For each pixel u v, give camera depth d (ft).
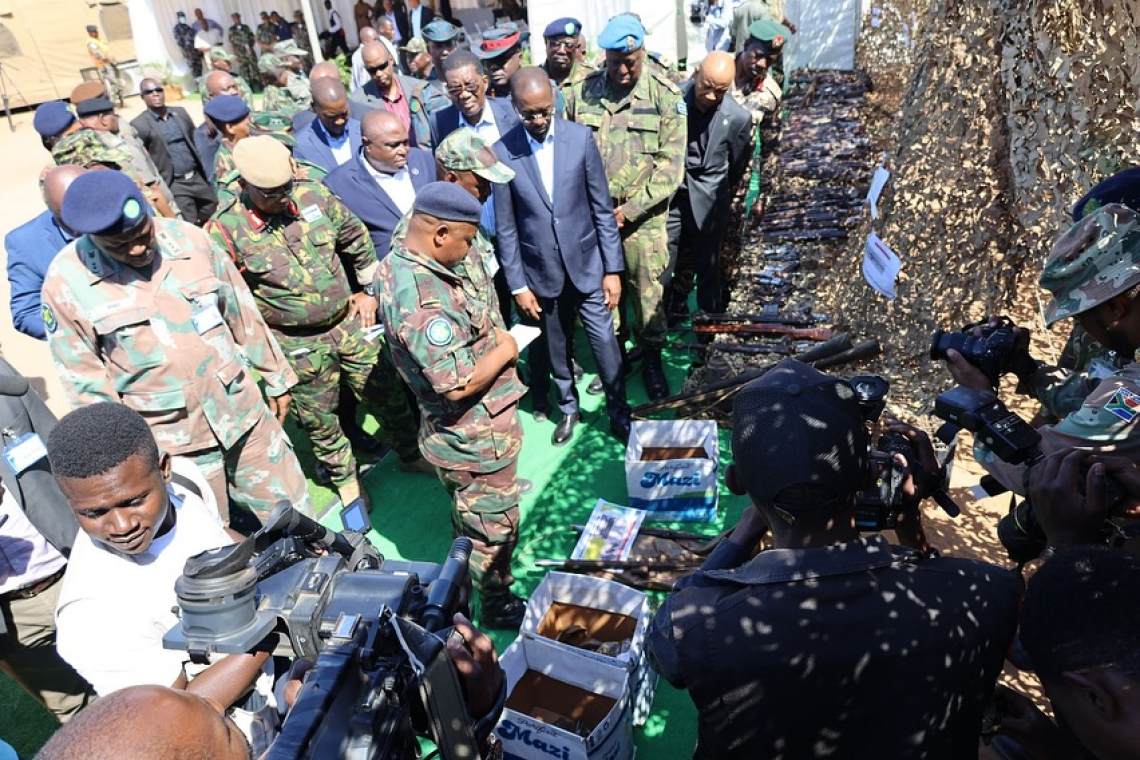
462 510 9.75
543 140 12.85
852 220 19.62
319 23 56.24
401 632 3.49
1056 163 9.82
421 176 14.25
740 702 4.44
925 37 12.42
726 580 4.60
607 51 14.25
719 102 14.82
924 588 4.37
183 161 23.39
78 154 14.74
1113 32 8.64
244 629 3.70
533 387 15.39
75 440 5.25
